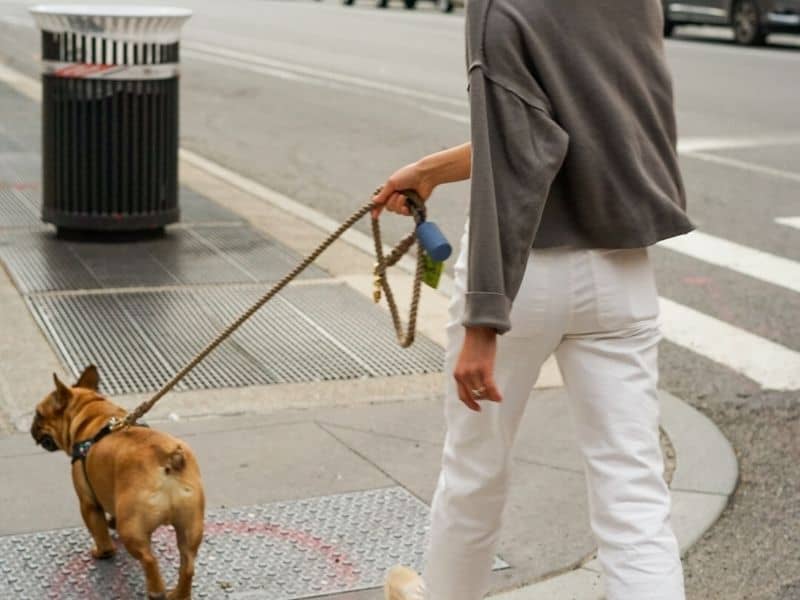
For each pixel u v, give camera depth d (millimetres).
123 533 3998
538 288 3182
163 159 8859
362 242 9359
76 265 8242
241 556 4512
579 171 3113
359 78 19438
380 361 6656
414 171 3662
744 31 25188
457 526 3475
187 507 4012
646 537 3178
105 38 8539
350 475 5227
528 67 3076
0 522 4684
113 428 4238
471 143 3086
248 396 6066
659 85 3275
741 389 6699
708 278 8844
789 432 6078
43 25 8602
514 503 5055
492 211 3020
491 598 4316
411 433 5699
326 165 12688
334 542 4652
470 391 3141
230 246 8945
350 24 30188
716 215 10703
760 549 4812
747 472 5566
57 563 4418
